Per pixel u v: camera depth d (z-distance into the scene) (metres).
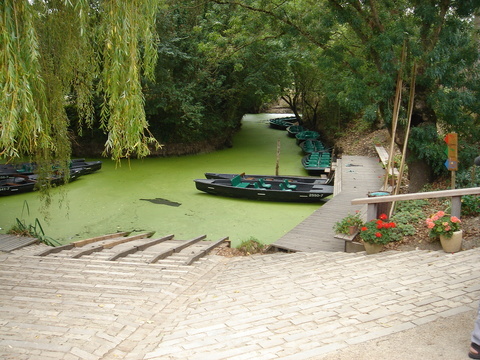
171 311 4.70
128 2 4.99
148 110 20.45
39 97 5.11
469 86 10.05
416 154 10.54
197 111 20.30
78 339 3.79
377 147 18.81
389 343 3.47
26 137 4.58
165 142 22.17
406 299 4.41
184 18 20.69
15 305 4.76
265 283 5.57
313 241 8.60
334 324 3.89
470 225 7.30
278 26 12.01
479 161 3.40
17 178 15.81
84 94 6.32
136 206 13.74
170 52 18.72
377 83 10.59
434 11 9.20
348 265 6.14
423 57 9.58
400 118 10.11
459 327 3.71
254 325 4.02
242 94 23.78
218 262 7.29
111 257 7.21
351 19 10.05
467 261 5.75
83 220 12.39
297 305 4.50
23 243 8.12
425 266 5.67
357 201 7.08
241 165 20.34
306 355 3.31
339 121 25.11
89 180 17.02
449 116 10.11
